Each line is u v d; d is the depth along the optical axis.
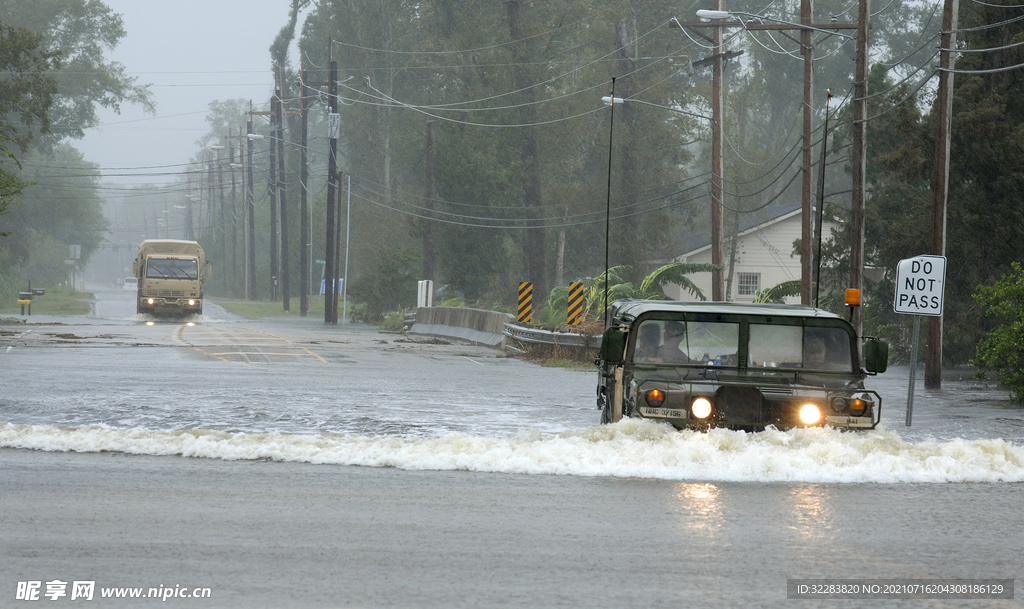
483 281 183.00
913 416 42.62
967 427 37.97
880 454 25.47
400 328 139.88
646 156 181.38
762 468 24.67
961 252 88.38
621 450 25.52
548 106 189.50
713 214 112.62
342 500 21.62
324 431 32.78
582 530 19.03
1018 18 78.31
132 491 22.22
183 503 21.03
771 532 19.08
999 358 52.19
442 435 32.19
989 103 82.88
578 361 76.62
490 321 99.94
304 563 16.39
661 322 27.72
